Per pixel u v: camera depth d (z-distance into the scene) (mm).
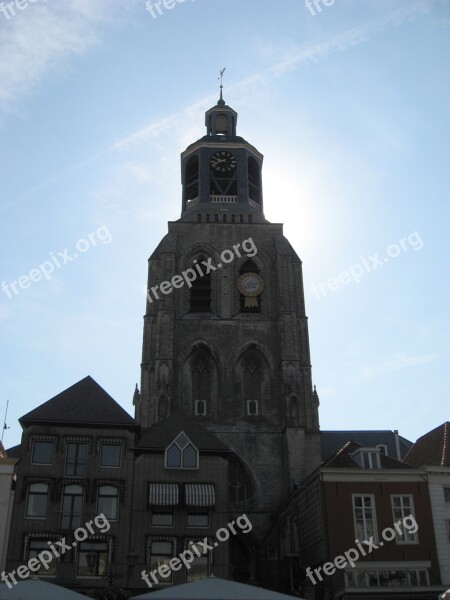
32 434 48656
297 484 63594
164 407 66938
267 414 69875
